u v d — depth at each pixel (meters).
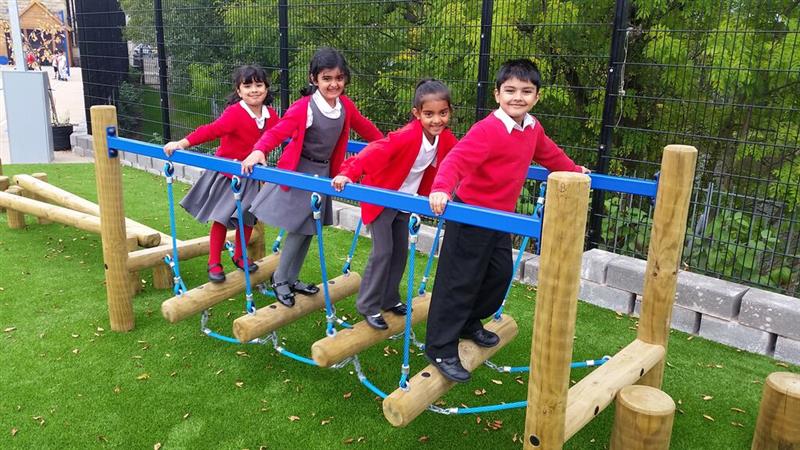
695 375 3.61
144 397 3.19
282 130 3.25
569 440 2.97
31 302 4.29
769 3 5.55
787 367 3.72
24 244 5.53
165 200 7.18
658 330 3.00
